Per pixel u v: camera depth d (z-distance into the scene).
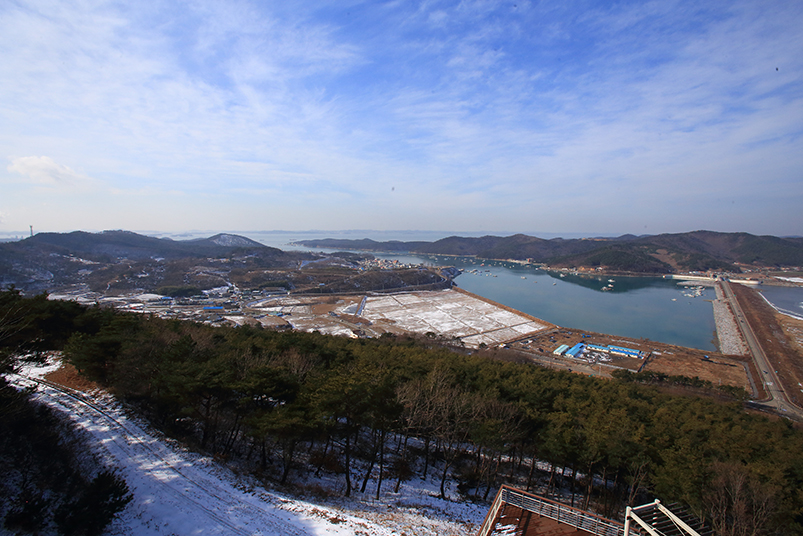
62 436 29.61
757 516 24.16
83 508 19.86
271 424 27.25
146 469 27.83
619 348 132.38
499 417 36.88
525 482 39.31
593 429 33.25
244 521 23.47
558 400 41.66
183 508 23.97
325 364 49.69
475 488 37.12
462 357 68.94
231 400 35.31
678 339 153.25
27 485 22.31
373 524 25.48
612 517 32.81
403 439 46.59
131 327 46.97
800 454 33.00
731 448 32.88
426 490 34.66
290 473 32.50
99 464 27.34
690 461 28.86
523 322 175.00
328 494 29.73
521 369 62.25
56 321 42.88
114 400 38.31
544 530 17.39
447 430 36.66
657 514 16.16
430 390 40.19
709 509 25.25
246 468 31.52
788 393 96.62
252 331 71.44
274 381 31.61
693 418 41.56
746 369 114.81
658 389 82.19
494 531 17.33
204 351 41.09
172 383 30.86
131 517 22.38
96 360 38.75
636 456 29.86
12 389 28.02
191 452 31.25
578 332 157.38
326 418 28.42
